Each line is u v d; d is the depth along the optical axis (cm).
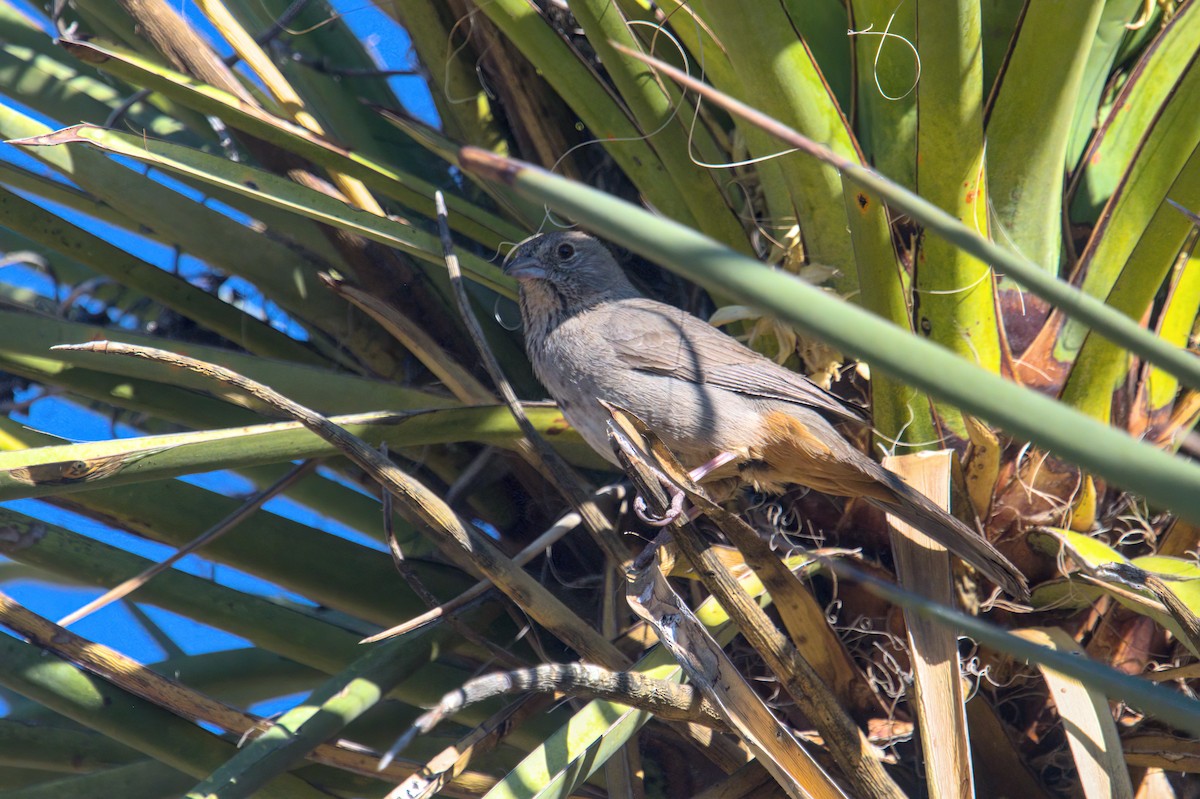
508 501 775
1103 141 665
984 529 624
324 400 707
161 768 660
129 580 624
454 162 739
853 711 603
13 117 744
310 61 868
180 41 748
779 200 675
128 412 895
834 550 637
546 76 695
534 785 514
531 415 721
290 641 695
